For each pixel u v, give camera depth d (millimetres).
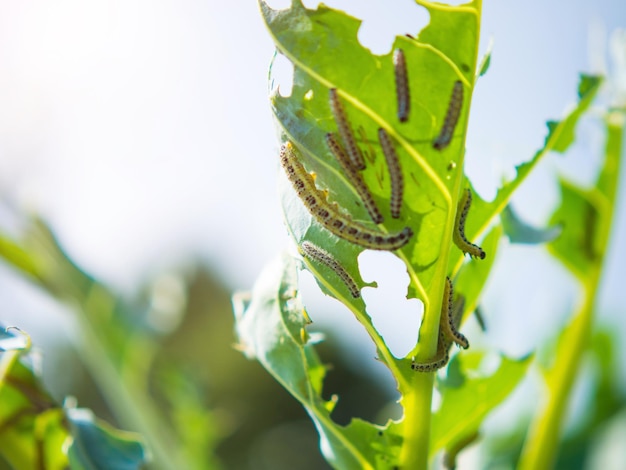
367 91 271
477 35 267
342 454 295
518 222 355
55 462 345
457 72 268
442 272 278
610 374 499
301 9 272
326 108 275
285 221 290
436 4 267
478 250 283
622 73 381
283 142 283
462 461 455
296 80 276
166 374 479
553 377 386
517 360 331
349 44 271
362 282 283
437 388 329
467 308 323
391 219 277
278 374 303
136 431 459
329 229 279
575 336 387
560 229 362
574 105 326
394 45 270
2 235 461
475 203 302
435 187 274
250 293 347
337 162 276
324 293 288
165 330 515
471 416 327
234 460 1190
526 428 453
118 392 468
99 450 333
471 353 364
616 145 388
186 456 466
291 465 1197
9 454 342
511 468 447
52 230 472
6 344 296
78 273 473
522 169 306
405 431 291
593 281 389
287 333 302
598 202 390
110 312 477
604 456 478
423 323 282
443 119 270
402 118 270
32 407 341
